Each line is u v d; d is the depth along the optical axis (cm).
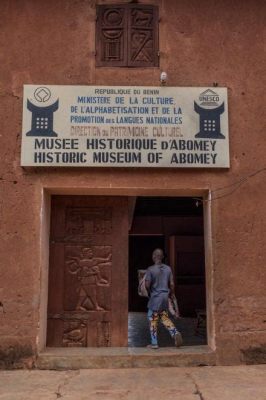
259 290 706
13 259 693
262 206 723
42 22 740
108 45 743
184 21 752
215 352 690
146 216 1393
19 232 698
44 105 716
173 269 1302
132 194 750
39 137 709
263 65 750
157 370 665
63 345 729
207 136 721
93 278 745
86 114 717
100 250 752
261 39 756
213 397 548
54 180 708
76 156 706
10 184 706
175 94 728
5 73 726
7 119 717
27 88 719
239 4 761
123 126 717
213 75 741
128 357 680
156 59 743
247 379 617
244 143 730
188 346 747
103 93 723
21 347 676
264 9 764
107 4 753
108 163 707
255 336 696
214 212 716
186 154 716
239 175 724
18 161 710
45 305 717
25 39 734
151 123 719
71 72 731
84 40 740
